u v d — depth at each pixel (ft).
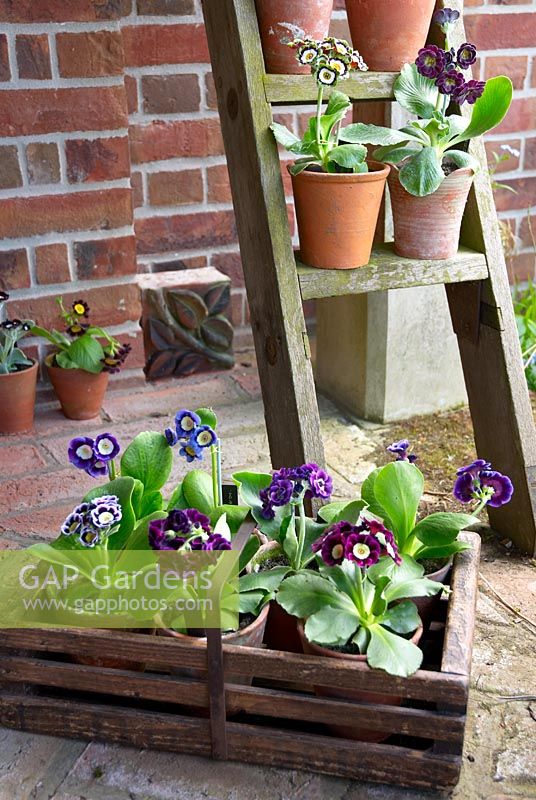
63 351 7.40
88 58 6.90
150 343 8.18
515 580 5.48
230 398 7.99
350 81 5.02
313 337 9.23
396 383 7.42
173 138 8.22
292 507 4.49
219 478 4.62
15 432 7.30
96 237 7.46
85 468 4.39
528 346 8.20
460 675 3.81
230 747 4.14
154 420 7.54
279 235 4.92
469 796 3.98
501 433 5.70
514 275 9.39
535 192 9.23
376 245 5.54
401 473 4.58
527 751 4.21
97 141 7.16
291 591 4.19
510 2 8.29
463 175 5.00
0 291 7.26
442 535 4.51
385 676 3.86
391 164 5.13
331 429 7.47
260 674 3.97
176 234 8.59
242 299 9.08
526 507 5.61
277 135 4.84
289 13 4.88
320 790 4.02
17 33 6.65
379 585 4.05
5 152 6.93
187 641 4.04
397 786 4.03
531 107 8.84
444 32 5.30
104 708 4.22
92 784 4.07
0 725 4.39
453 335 7.45
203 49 8.03
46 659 4.32
